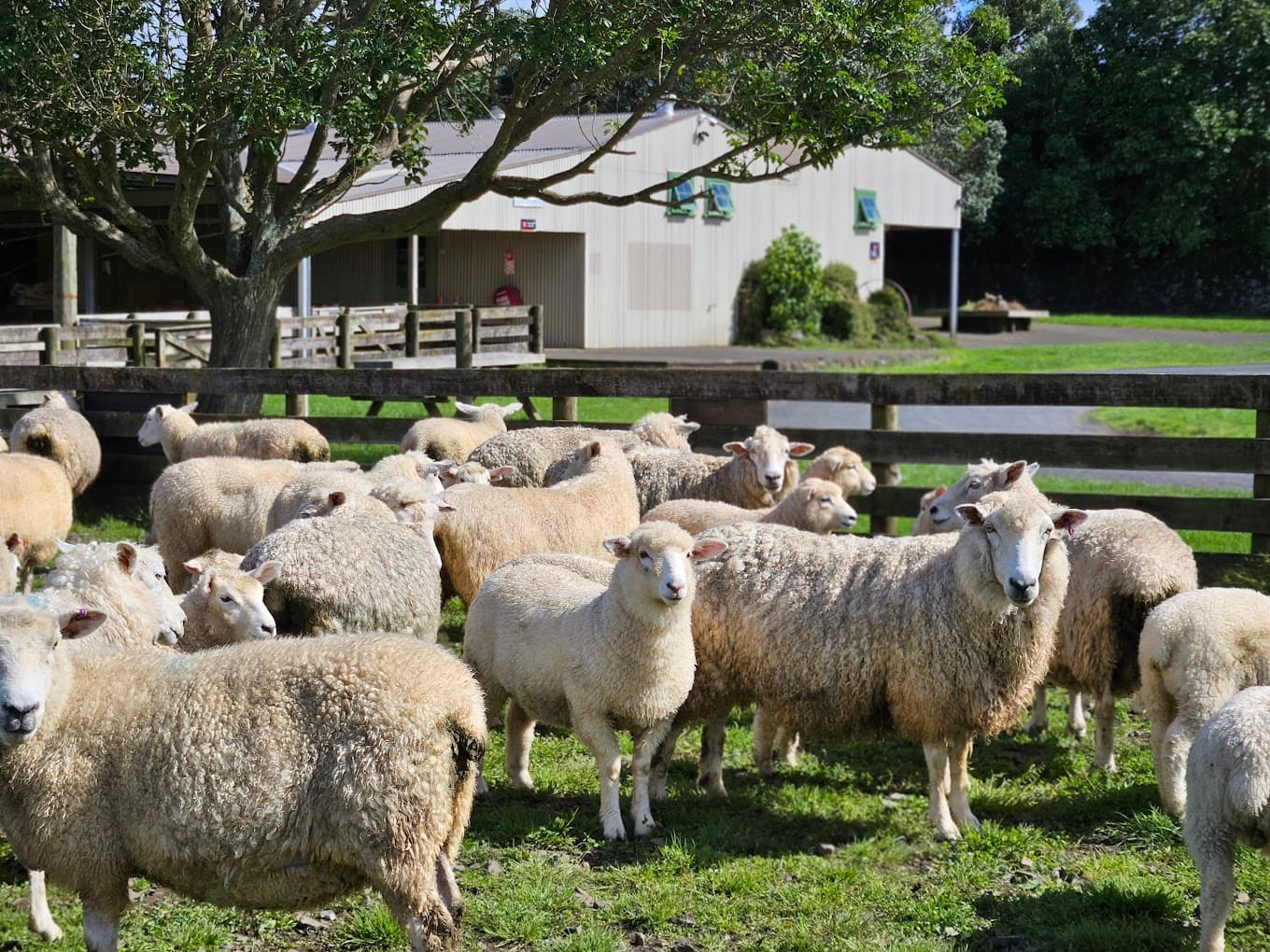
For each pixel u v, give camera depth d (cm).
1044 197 5803
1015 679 636
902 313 4281
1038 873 595
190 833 432
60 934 508
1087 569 722
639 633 609
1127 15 5866
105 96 1275
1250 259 5800
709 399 1190
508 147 1467
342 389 1312
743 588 666
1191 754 506
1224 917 494
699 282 3944
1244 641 618
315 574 672
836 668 650
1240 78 5703
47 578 589
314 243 1541
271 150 1361
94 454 1290
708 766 692
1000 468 830
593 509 866
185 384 1352
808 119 1471
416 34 1362
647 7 1353
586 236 3562
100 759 437
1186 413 2358
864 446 1148
